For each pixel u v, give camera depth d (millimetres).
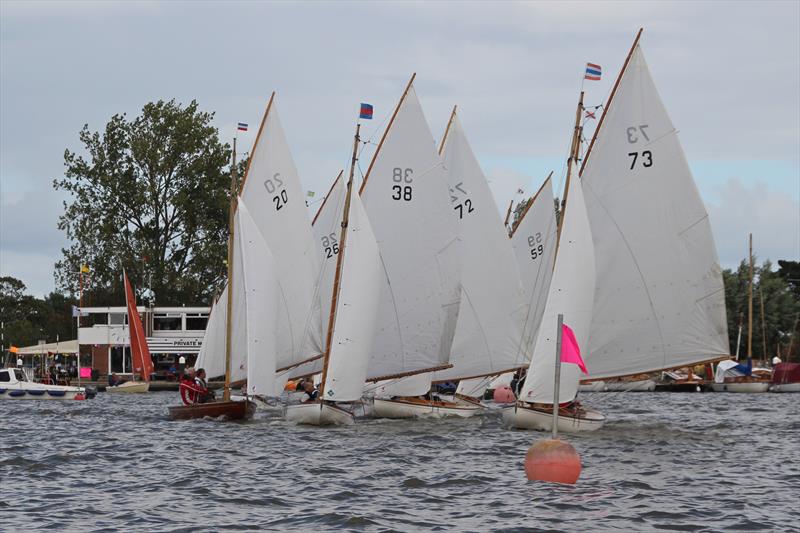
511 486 124438
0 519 102375
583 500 115000
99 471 137375
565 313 186625
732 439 183875
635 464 146875
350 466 143000
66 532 96688
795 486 126812
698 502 114250
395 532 97562
